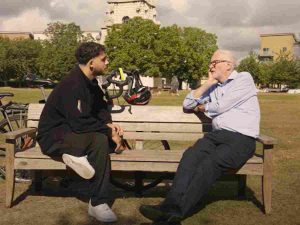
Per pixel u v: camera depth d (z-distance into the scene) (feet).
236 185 19.95
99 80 17.25
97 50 15.23
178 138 18.57
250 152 15.05
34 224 14.66
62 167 15.33
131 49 227.81
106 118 16.46
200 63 278.26
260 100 134.82
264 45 490.08
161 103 97.55
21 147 18.54
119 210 16.16
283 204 17.04
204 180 14.12
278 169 23.62
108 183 15.14
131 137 18.71
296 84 345.92
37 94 135.64
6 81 323.78
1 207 16.33
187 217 15.42
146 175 18.13
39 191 18.47
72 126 14.90
